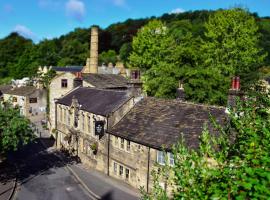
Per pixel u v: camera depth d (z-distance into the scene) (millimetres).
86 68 75562
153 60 53812
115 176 30922
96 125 31297
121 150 29672
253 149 6312
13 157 37625
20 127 27094
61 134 42562
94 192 27109
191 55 44312
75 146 38031
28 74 102812
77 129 37500
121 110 31562
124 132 29438
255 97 9562
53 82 51094
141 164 27234
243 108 8703
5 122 26641
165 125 27344
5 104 28750
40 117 66188
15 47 118812
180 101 29406
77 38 143125
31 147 42375
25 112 66938
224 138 7863
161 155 25438
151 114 29875
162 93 38406
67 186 28797
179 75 38000
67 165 35188
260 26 80438
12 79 95625
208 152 7312
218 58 45875
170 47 53375
